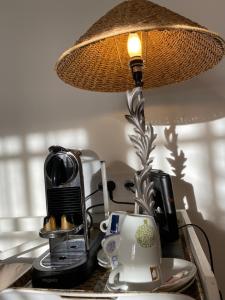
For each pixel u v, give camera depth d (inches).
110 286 23.2
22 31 51.9
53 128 51.3
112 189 49.2
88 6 50.3
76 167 30.4
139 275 22.9
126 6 26.0
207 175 48.2
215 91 48.0
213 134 48.1
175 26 22.0
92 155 50.2
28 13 51.7
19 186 52.2
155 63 36.3
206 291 21.2
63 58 27.3
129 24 22.5
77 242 30.1
